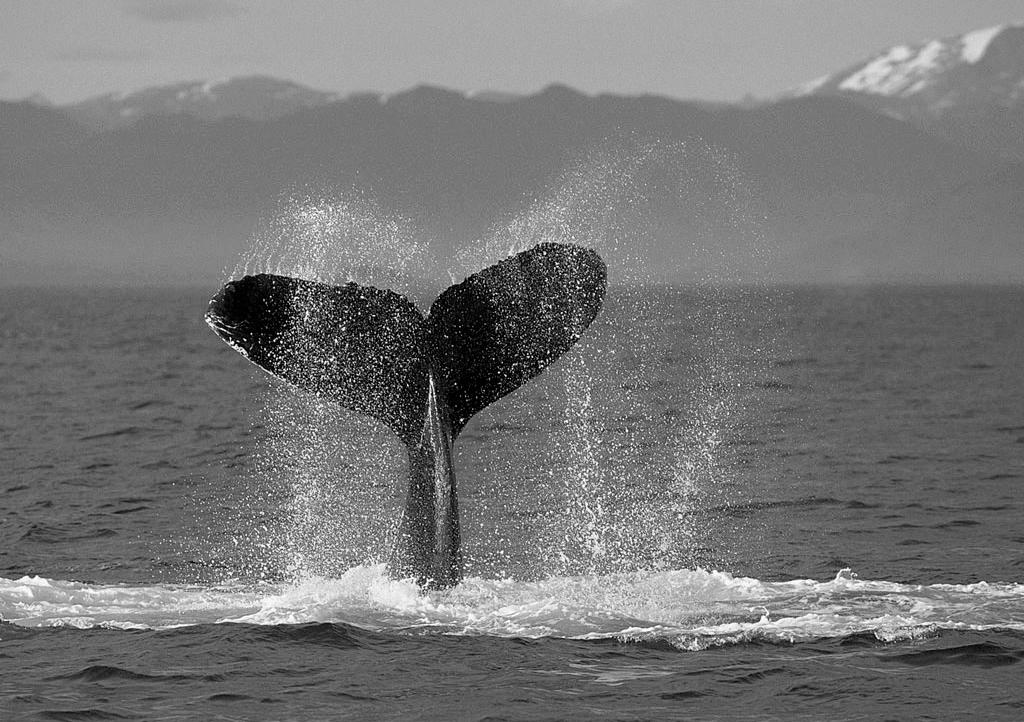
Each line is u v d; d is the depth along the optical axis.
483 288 54.50
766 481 100.50
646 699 47.44
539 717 45.81
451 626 54.50
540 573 68.12
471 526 81.94
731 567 70.62
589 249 54.28
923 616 56.56
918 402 160.62
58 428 136.25
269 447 120.31
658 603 58.44
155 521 84.19
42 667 50.66
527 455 114.38
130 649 52.38
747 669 50.19
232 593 61.19
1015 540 77.62
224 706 46.84
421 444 55.44
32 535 78.88
